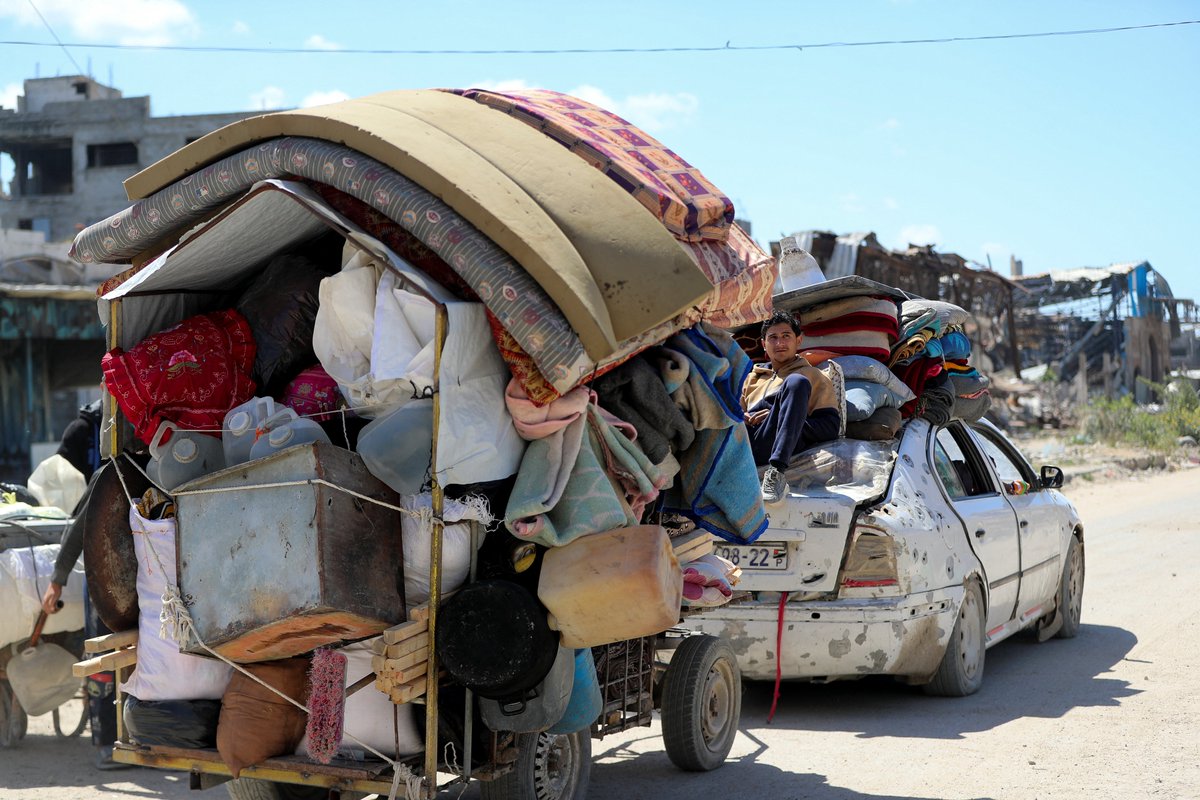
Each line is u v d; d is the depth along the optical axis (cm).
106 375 411
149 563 400
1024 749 550
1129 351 4859
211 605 374
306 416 392
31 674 568
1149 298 4953
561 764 441
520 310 359
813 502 610
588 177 408
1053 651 802
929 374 734
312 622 357
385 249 372
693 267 391
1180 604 939
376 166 377
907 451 665
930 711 640
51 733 645
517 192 385
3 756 590
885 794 493
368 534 366
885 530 604
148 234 423
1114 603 966
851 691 701
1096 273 4884
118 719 421
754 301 505
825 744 580
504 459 383
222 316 450
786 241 837
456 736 389
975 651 682
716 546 617
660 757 574
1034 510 795
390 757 382
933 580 625
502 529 397
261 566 361
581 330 363
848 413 671
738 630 606
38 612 576
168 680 400
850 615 598
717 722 548
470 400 372
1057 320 5031
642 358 464
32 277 2648
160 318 456
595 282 377
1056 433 3278
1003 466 802
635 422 452
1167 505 1741
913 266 2869
